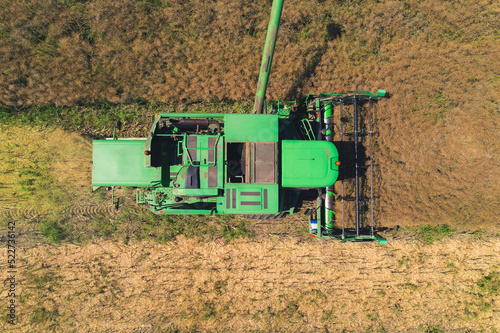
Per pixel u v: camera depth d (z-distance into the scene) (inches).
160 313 362.3
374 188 370.0
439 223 370.9
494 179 369.4
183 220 368.8
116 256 366.0
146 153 285.7
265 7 372.2
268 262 368.8
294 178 286.0
